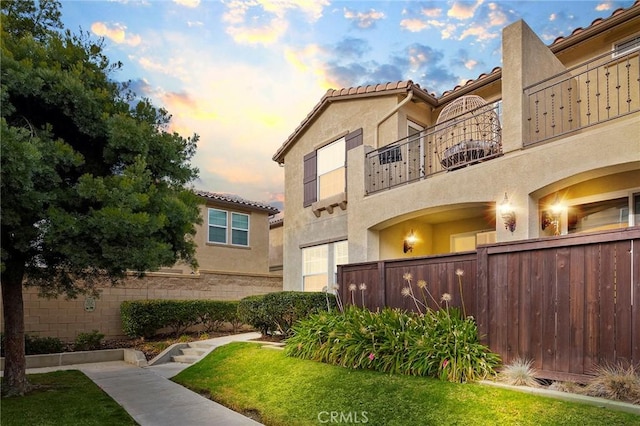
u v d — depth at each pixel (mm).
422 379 5637
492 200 7688
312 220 13750
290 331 9766
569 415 4152
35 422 5418
